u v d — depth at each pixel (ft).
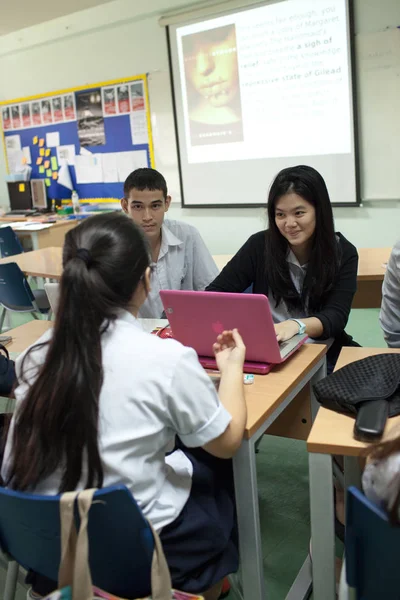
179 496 3.78
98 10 17.13
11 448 3.44
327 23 13.46
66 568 2.98
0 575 5.86
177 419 3.43
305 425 5.63
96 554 3.22
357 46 13.23
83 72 18.31
